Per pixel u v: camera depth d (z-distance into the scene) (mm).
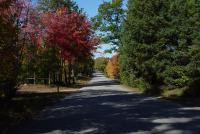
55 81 59844
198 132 12797
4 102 22453
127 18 41844
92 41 51375
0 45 15977
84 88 52344
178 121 15625
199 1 34750
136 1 38969
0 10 16156
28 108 21938
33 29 32250
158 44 36875
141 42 38562
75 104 25688
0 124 15891
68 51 43500
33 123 16578
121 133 13125
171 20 37125
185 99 27172
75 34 44750
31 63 40562
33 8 30203
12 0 16562
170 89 34531
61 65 52312
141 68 39469
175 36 36625
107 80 95062
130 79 51188
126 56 43188
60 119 17766
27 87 49000
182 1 36750
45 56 45531
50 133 13828
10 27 16312
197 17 34438
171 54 35750
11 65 16891
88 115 18938
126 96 33000
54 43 41969
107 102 26547
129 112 19641
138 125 14859
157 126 14430
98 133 13367
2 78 16906
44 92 40719
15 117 18141
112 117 17750
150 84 39469
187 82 32812
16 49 18516
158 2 37500
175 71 33906
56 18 42094
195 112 18922
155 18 37219
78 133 13586
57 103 26906
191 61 32906
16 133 13969
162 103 24859
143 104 24297
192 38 34625
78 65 73688
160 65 35969
